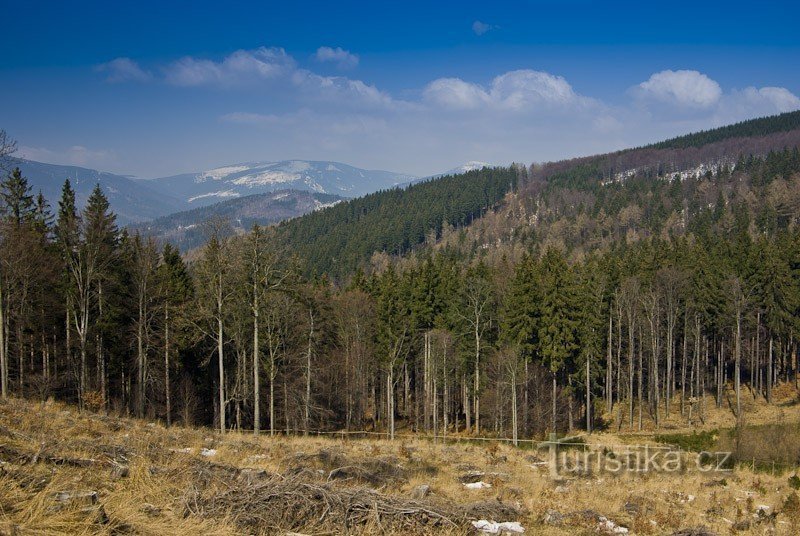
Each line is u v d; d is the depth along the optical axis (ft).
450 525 27.78
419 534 26.25
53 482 24.41
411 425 162.50
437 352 139.03
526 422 133.39
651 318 151.74
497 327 162.09
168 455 36.73
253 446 51.60
